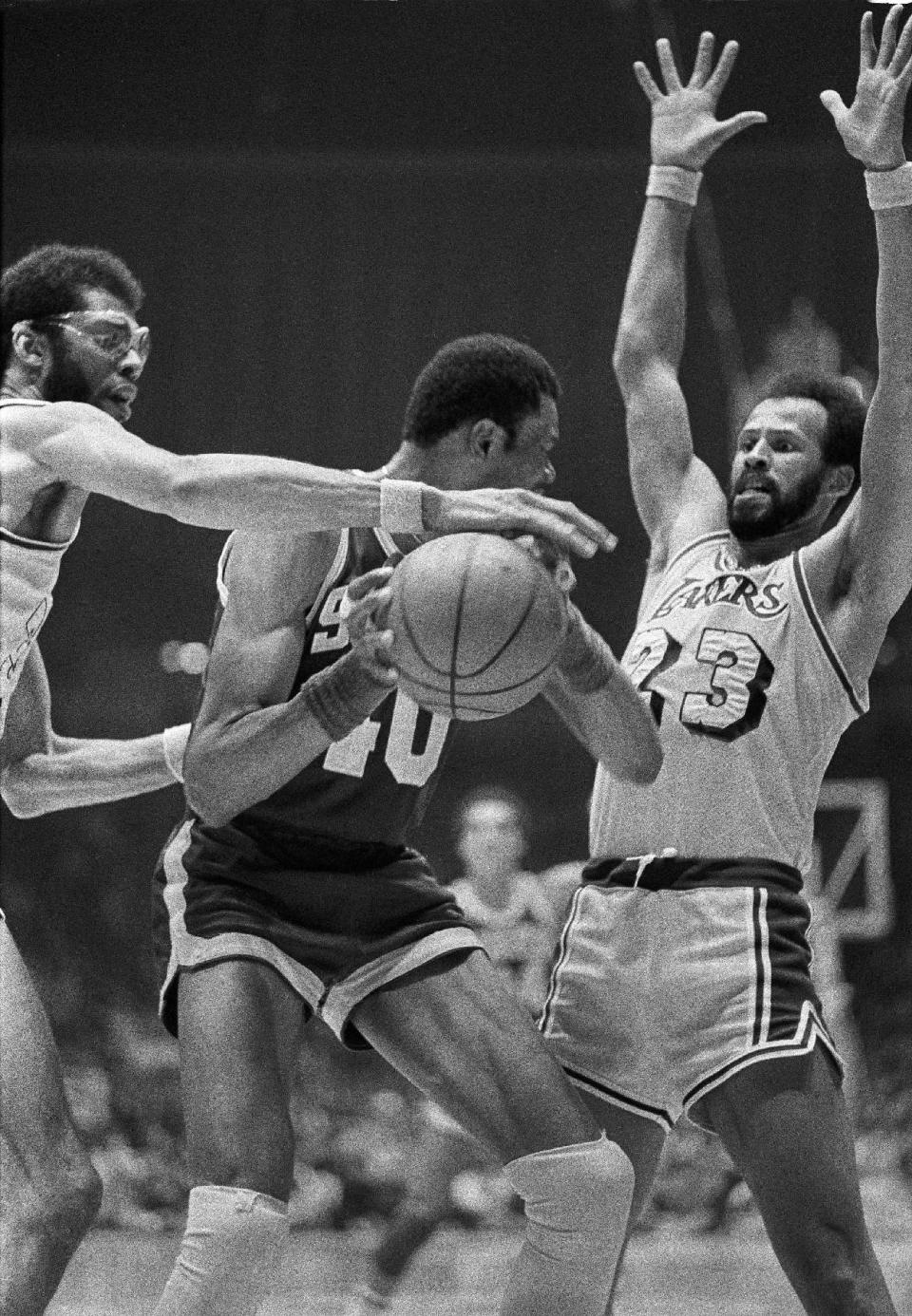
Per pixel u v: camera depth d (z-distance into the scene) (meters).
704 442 15.47
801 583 3.91
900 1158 11.92
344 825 3.59
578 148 15.70
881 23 6.43
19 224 15.80
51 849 16.20
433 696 3.15
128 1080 12.23
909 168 3.80
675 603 4.05
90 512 16.34
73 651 16.47
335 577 3.52
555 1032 3.88
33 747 4.02
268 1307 6.92
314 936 3.56
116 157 15.72
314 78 15.66
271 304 15.93
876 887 16.09
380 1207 10.12
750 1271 8.17
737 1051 3.64
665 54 4.56
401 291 15.88
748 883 3.78
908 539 3.78
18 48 15.54
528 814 17.25
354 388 15.92
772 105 14.47
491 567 3.11
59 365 3.54
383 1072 13.88
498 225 15.82
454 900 3.71
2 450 3.27
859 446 4.14
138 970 15.77
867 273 15.14
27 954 15.55
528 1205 3.41
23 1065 3.27
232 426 15.92
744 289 15.29
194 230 15.88
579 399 15.80
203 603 16.55
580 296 15.78
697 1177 10.51
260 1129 3.29
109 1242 9.22
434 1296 7.32
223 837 3.59
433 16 15.53
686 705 3.88
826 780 16.52
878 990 15.79
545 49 15.52
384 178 15.86
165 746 4.01
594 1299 3.41
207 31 15.55
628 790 3.92
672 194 4.48
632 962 3.80
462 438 3.56
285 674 3.38
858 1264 3.50
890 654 16.30
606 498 15.93
